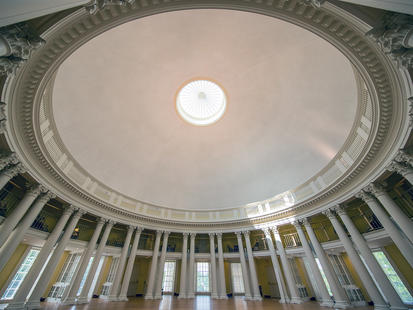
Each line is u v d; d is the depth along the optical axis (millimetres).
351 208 17125
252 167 23734
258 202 23375
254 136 22078
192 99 21469
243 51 16094
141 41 14750
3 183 9891
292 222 19312
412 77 7418
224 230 23000
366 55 7469
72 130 16328
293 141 20125
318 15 6352
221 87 19281
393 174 13094
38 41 5363
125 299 17297
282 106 18984
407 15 4977
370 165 12562
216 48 16062
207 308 13016
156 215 23125
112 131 19141
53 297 16766
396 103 8836
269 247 20391
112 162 20359
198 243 25125
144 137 21234
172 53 16188
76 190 15539
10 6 2846
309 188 19328
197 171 25141
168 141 22578
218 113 21766
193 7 6570
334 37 7016
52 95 13484
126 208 21016
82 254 18438
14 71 5707
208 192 25797
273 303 16531
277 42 14812
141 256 22297
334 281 14945
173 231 22562
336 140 16484
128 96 17984
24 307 11211
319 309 13070
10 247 10953
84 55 13961
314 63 14805
